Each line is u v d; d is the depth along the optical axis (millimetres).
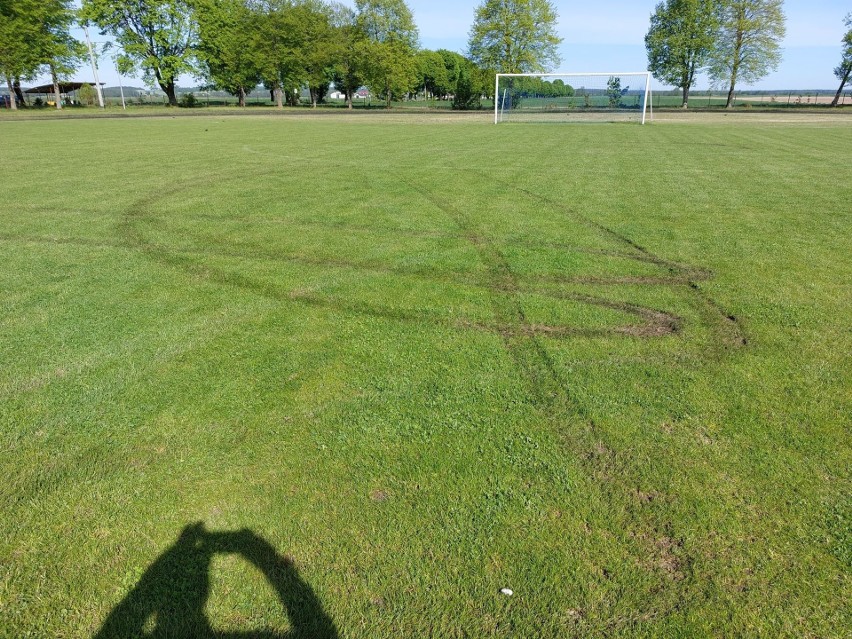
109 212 9367
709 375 4047
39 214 9195
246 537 2584
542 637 2133
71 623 2189
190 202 10188
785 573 2410
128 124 31453
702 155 17531
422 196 10828
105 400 3730
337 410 3598
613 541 2564
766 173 13797
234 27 55594
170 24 53188
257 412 3582
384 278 6176
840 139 22625
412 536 2584
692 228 8359
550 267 6555
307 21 57281
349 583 2350
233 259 6836
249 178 12867
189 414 3561
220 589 2326
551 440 3285
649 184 12250
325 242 7598
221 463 3090
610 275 6293
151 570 2422
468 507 2762
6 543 2555
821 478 2984
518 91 42469
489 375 4043
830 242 7566
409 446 3230
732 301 5480
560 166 15133
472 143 21516
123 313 5207
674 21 53000
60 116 38312
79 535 2600
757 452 3188
